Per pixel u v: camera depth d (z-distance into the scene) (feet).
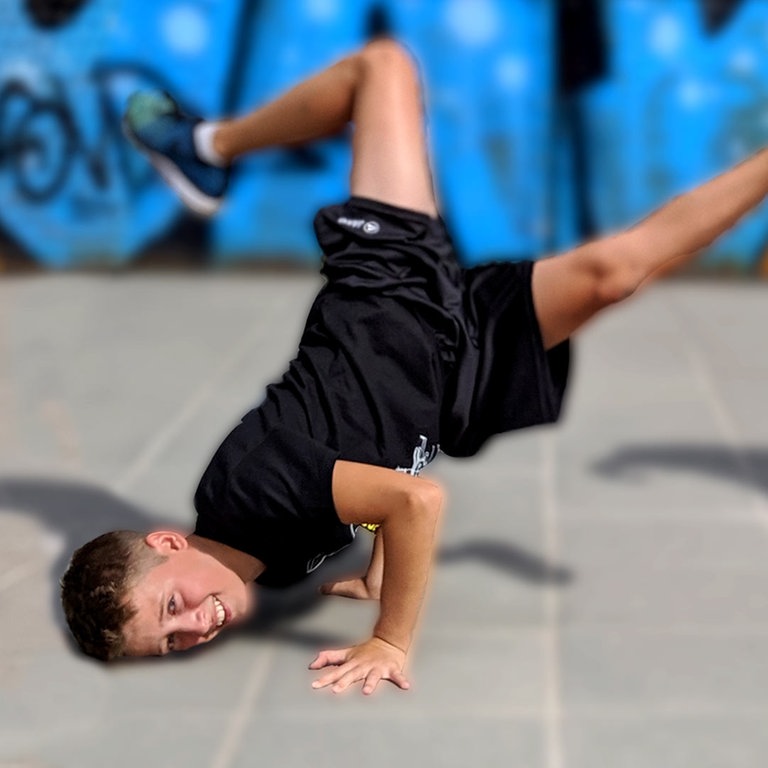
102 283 54.49
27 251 57.06
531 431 32.37
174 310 48.67
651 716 17.01
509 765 15.84
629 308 49.08
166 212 56.13
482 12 53.36
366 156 21.67
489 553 23.45
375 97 21.81
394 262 20.94
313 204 55.21
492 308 20.98
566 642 19.43
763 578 21.85
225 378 38.01
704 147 53.36
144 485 28.07
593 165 53.93
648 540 23.91
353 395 19.47
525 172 54.24
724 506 25.77
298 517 18.21
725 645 19.17
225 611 18.62
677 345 42.22
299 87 22.86
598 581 21.94
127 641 18.08
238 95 55.01
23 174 56.49
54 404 35.50
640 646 19.24
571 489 27.32
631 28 52.80
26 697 18.16
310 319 21.02
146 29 54.90
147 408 34.81
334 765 15.97
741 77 52.65
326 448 18.38
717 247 53.67
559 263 20.84
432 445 19.97
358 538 25.02
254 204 55.52
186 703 17.89
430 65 53.88
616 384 37.09
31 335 44.73
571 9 52.95
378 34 54.03
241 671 18.93
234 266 56.24
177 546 18.66
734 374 37.76
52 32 55.16
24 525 25.48
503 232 54.80
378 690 18.02
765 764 15.69
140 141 24.68
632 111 53.36
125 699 18.08
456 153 54.39
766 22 52.16
